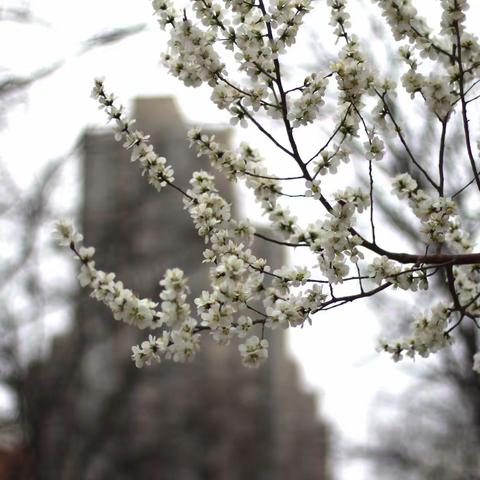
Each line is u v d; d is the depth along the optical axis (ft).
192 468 86.89
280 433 116.57
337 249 12.03
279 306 12.32
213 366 94.32
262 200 13.17
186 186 69.62
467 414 39.29
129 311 12.37
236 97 12.80
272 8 12.31
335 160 12.68
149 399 79.77
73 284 58.49
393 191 13.05
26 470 61.36
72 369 61.52
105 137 52.90
